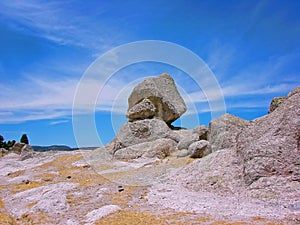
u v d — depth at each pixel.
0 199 11.95
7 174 19.38
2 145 47.94
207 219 7.99
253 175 11.19
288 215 7.93
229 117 16.88
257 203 9.44
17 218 9.45
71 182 14.13
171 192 11.44
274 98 16.44
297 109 12.45
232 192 10.98
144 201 10.44
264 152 11.66
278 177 10.72
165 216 8.55
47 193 11.51
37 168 19.98
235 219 7.84
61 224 8.68
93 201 10.74
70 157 22.89
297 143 11.44
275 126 12.62
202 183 12.27
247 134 14.09
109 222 8.34
